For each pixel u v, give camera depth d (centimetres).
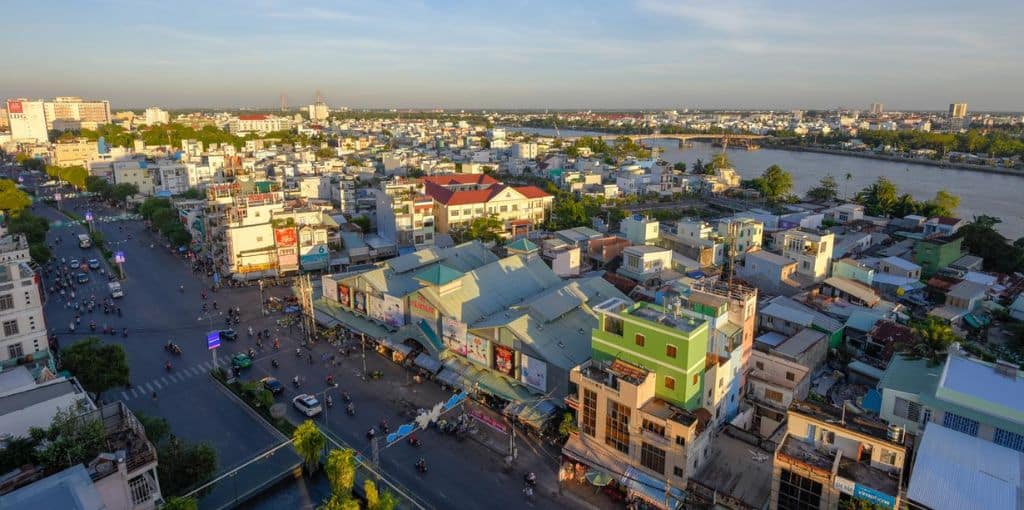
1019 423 5600
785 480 5466
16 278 8012
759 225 14638
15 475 4638
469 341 8506
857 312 9950
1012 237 18525
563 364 7512
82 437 4881
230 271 13288
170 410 8012
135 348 9950
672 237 14350
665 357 6425
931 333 7175
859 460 5450
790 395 7494
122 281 13525
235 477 6625
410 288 10081
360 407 8112
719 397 6962
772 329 9712
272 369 9212
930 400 6109
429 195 18262
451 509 6116
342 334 10406
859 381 8444
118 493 4806
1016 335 9481
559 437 7300
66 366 7438
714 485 5950
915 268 12388
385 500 5250
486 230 15938
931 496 4769
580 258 13525
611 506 6206
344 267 14488
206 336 10456
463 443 7312
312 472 6669
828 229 15788
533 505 6209
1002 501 4691
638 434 6278
